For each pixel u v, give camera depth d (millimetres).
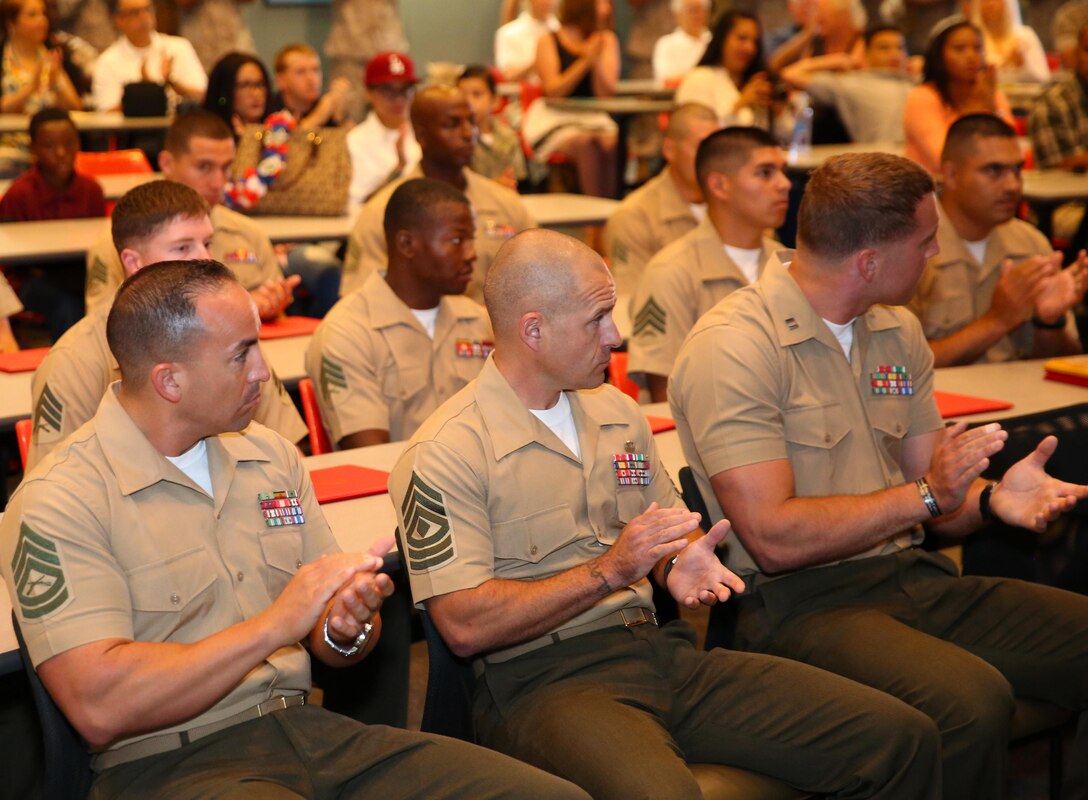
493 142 6578
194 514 1856
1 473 3381
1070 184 5699
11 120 6715
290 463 2021
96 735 1652
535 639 2023
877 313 2434
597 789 1779
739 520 2223
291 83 6016
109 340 1821
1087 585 2736
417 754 1804
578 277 1993
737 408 2236
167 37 8023
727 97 6777
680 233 4551
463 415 2029
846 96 6863
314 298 5066
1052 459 2658
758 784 1914
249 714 1827
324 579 1672
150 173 6266
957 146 3463
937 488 2111
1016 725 2180
